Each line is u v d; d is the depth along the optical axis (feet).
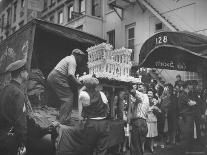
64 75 19.56
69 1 89.30
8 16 136.36
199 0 51.24
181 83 35.32
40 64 33.47
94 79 17.84
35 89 24.48
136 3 64.85
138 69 41.09
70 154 16.92
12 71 13.66
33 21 27.76
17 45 30.01
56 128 17.17
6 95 13.12
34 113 19.03
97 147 17.56
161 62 37.42
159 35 33.24
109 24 73.26
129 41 67.41
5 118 13.03
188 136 30.09
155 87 37.55
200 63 36.73
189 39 30.09
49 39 32.14
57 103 27.20
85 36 30.94
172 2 56.24
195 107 31.89
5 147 13.02
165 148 29.76
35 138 16.56
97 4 78.23
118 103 22.44
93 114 17.70
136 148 22.31
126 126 22.63
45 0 106.32
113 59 21.31
